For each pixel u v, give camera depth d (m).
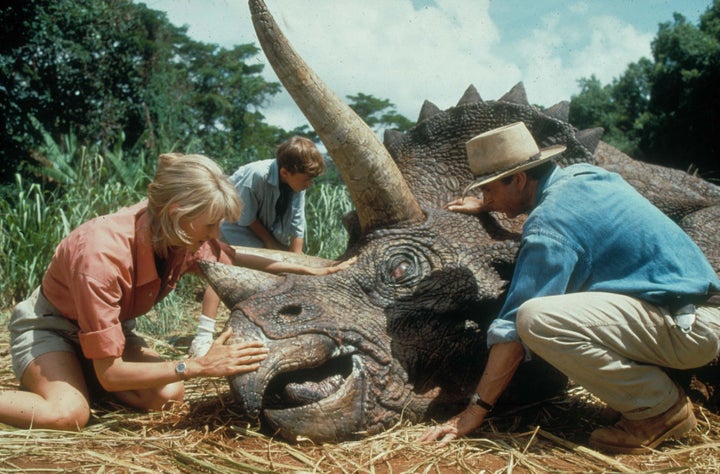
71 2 18.03
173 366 3.02
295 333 3.08
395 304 3.39
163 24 24.69
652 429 3.05
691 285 2.97
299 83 3.35
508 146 3.27
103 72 18.59
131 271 3.17
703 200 4.68
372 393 3.12
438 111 4.55
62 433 3.09
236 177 5.49
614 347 2.99
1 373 4.25
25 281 7.15
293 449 2.95
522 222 3.97
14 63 16.70
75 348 3.44
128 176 9.96
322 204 8.71
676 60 27.06
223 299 3.31
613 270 3.06
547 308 2.97
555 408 3.63
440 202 4.20
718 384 3.70
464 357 3.42
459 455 2.94
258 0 3.24
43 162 16.75
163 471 2.73
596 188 3.11
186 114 21.19
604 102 39.38
